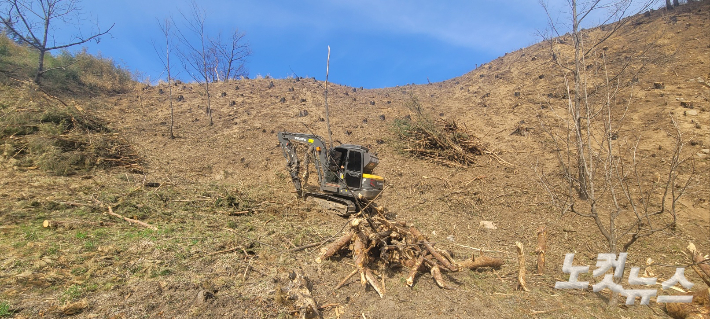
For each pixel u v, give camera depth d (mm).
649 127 14430
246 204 9078
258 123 17594
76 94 17781
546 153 14609
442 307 4996
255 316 4277
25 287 4262
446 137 15117
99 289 4430
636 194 11023
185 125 16953
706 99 15266
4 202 7047
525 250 8414
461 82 26266
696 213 9898
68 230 6258
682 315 4992
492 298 5422
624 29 22812
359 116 19156
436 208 11172
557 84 19812
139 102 19141
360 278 5617
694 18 21141
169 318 4055
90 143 11273
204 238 6551
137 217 7379
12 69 16609
